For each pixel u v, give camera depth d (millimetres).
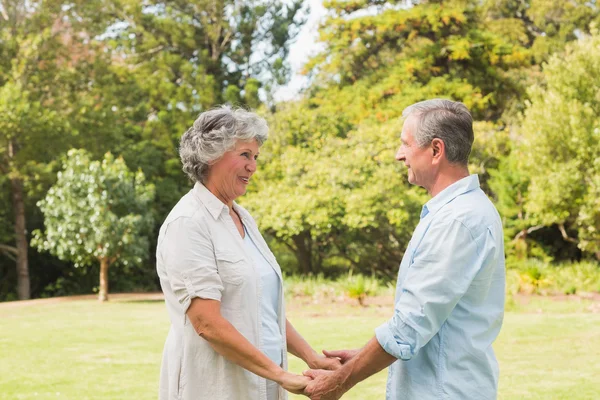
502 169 17344
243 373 2588
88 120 19984
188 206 2658
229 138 2635
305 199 15570
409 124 2514
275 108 23469
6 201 20203
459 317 2359
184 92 23516
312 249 18719
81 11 19984
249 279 2629
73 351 7734
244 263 2639
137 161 21406
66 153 19047
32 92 19234
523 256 16375
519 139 18828
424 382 2361
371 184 15781
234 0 25625
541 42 24344
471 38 21969
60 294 20781
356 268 18859
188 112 23344
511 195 16781
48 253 21125
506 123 22141
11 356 7441
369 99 21312
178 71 24844
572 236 17625
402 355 2273
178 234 2596
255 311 2631
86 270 20828
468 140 2455
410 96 20484
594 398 5086
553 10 25609
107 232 14383
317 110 19688
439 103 2488
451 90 20625
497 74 22422
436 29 21688
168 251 2604
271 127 18547
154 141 22547
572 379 5695
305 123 18547
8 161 18625
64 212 14570
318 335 8383
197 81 23672
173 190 21906
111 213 14492
